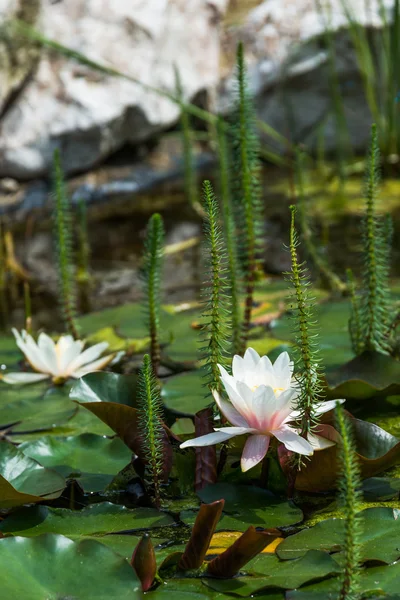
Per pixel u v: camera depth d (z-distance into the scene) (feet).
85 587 3.92
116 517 4.28
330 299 6.11
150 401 4.30
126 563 3.97
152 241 5.18
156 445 4.45
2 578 3.93
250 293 5.42
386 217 5.26
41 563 3.98
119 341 5.70
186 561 4.03
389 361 4.96
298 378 4.31
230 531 4.21
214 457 4.43
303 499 4.38
